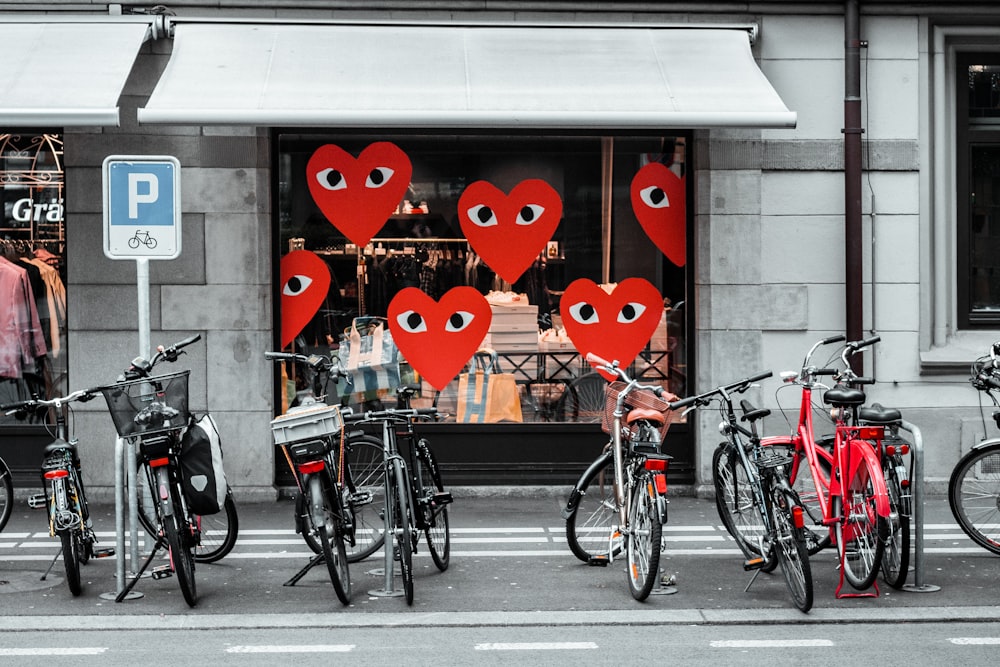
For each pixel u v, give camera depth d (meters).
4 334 10.02
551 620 6.63
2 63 8.98
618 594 7.17
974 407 10.11
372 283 10.23
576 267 10.30
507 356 10.30
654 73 9.30
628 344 10.33
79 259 9.84
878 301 10.07
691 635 6.39
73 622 6.64
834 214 10.04
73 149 9.79
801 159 9.98
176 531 6.77
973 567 7.79
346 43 9.55
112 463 9.91
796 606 6.87
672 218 10.27
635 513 7.18
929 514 9.39
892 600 6.99
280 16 9.80
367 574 7.69
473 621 6.62
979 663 5.87
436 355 10.28
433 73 9.19
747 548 7.85
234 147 9.82
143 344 7.49
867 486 6.96
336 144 10.12
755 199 9.97
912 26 10.03
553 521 9.30
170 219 7.50
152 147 9.80
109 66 8.97
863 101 10.05
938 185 10.16
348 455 7.78
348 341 10.22
